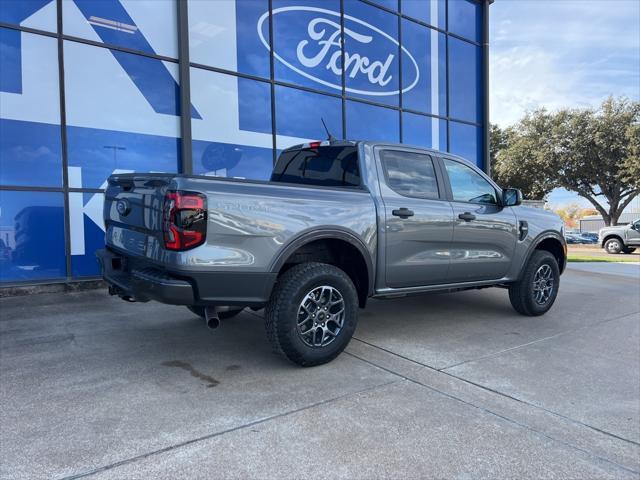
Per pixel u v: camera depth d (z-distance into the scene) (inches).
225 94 327.3
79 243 270.8
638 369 151.0
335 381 134.5
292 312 135.9
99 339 172.7
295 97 365.1
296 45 364.5
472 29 514.3
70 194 267.7
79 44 269.3
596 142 1151.0
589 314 230.1
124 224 149.9
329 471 89.7
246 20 335.9
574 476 90.5
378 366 147.9
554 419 114.3
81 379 133.6
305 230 139.2
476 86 521.3
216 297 126.0
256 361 150.6
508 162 1320.1
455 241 180.5
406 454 96.3
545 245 232.8
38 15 256.5
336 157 174.7
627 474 91.7
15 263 252.8
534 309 216.4
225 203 125.6
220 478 86.8
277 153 354.0
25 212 254.8
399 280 167.5
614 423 113.0
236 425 107.0
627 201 1213.1
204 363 148.3
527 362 155.4
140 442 99.0
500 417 114.3
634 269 448.5
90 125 274.2
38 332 181.2
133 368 143.0
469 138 514.3
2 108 248.4
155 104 297.3
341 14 392.8
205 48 317.1
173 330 185.8
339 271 146.3
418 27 457.4
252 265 129.0
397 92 438.9
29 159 255.4
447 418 112.9
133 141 289.7
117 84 283.1
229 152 330.6
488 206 197.3
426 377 139.4
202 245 122.3
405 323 203.9
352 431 105.3
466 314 223.0
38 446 96.8
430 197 177.9
